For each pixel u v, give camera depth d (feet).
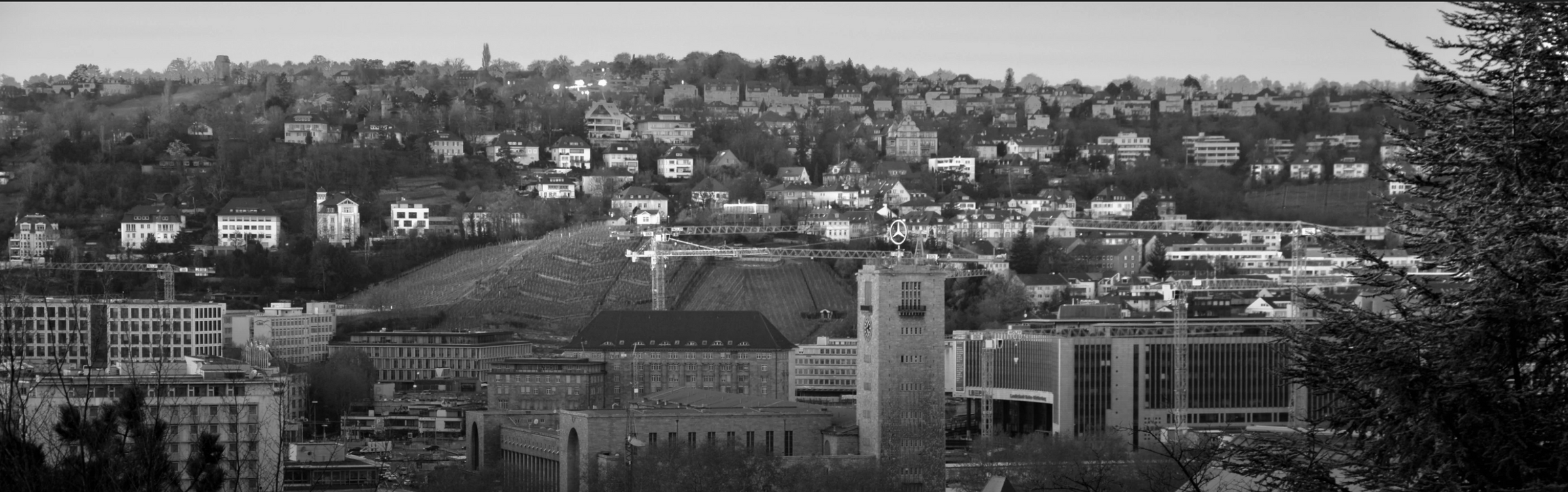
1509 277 330.34
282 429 544.62
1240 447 366.22
